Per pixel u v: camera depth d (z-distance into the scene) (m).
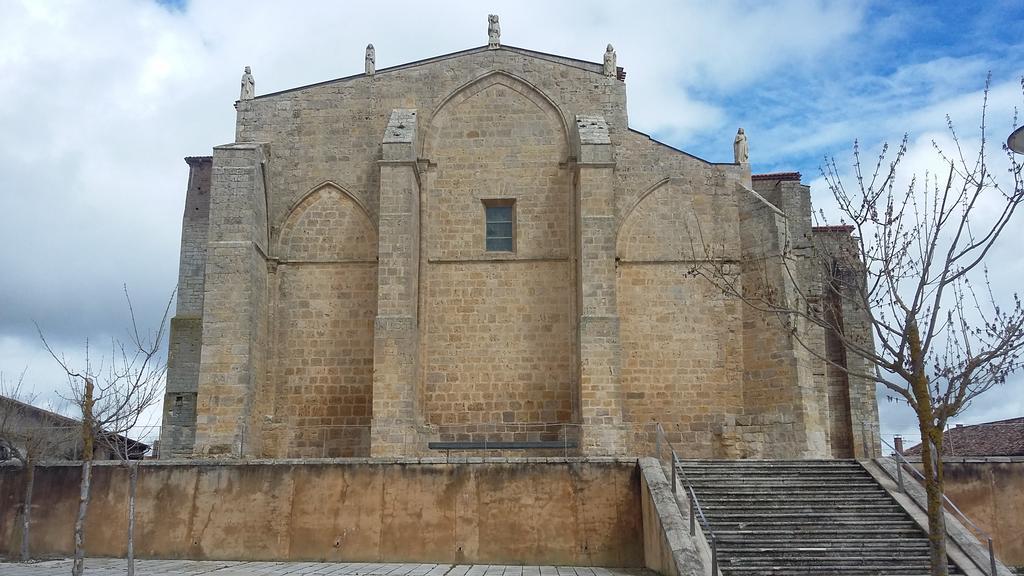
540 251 32.34
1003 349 13.88
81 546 16.23
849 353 34.78
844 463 24.06
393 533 22.34
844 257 17.14
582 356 29.14
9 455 30.59
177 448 34.12
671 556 18.17
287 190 32.88
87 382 17.53
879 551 18.86
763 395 30.84
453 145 33.19
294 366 31.50
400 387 28.81
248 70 33.94
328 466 22.88
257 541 22.52
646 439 31.05
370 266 32.19
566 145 33.16
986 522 22.00
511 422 31.05
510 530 22.20
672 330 31.91
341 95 33.56
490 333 31.75
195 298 36.16
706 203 33.00
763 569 17.97
